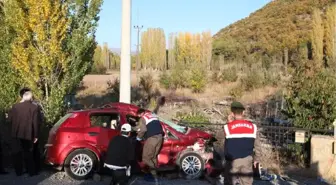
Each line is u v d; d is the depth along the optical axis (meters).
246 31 95.00
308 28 79.44
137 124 9.72
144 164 9.47
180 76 34.47
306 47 55.94
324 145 9.97
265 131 11.81
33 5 10.93
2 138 10.39
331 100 10.90
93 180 9.27
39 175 9.60
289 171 10.41
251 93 28.88
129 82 11.91
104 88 33.03
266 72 33.62
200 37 72.69
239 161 6.61
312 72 11.73
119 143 7.38
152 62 76.56
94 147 9.42
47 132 10.86
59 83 11.73
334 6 54.66
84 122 9.56
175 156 9.83
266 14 102.75
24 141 9.24
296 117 11.45
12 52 11.26
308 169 10.36
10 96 11.38
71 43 11.67
